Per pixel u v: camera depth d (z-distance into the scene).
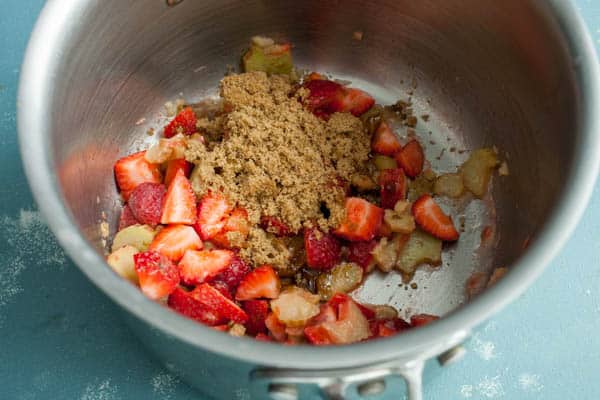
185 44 0.35
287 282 0.32
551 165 0.29
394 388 0.26
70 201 0.27
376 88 0.38
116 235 0.32
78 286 0.33
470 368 0.32
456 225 0.34
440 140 0.36
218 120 0.35
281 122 0.34
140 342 0.32
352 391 0.24
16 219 0.34
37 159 0.25
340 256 0.32
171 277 0.29
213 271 0.31
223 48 0.36
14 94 0.37
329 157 0.34
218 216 0.32
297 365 0.22
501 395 0.31
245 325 0.30
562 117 0.28
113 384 0.31
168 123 0.36
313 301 0.30
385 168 0.34
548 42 0.29
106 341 0.32
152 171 0.34
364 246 0.32
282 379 0.23
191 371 0.28
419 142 0.36
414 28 0.35
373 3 0.35
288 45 0.37
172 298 0.29
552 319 0.32
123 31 0.31
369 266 0.32
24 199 0.34
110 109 0.33
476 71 0.34
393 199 0.33
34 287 0.33
